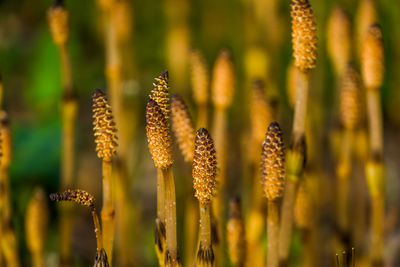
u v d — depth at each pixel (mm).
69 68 635
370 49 592
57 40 627
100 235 513
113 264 790
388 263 792
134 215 720
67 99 638
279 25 840
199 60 616
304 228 619
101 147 515
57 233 818
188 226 630
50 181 893
